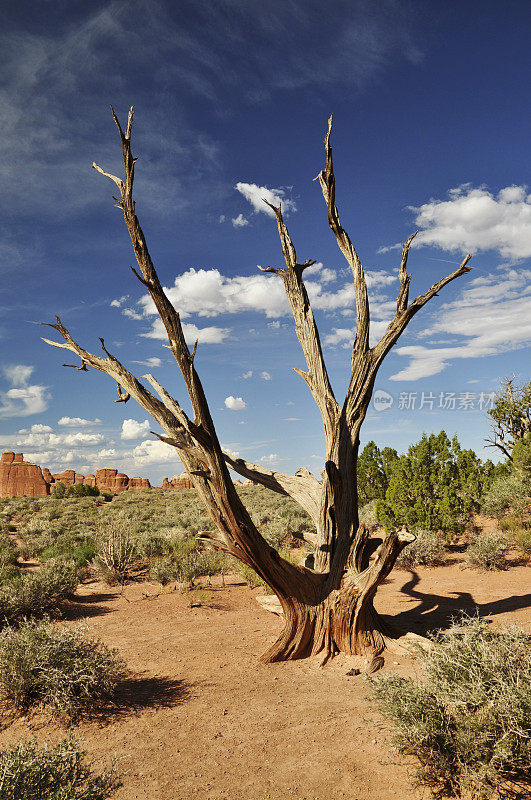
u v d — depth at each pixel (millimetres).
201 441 5953
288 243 8820
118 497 60000
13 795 2965
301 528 19688
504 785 3645
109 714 5504
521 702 3654
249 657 7473
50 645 5836
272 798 3830
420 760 4000
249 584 12852
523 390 33312
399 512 16109
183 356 5617
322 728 4977
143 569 15305
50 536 22625
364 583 7152
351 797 3793
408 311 8133
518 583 10953
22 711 5578
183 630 9070
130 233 5379
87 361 7645
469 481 15375
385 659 6980
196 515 26750
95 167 5609
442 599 10203
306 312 8586
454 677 4191
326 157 8172
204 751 4637
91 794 3184
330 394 8203
